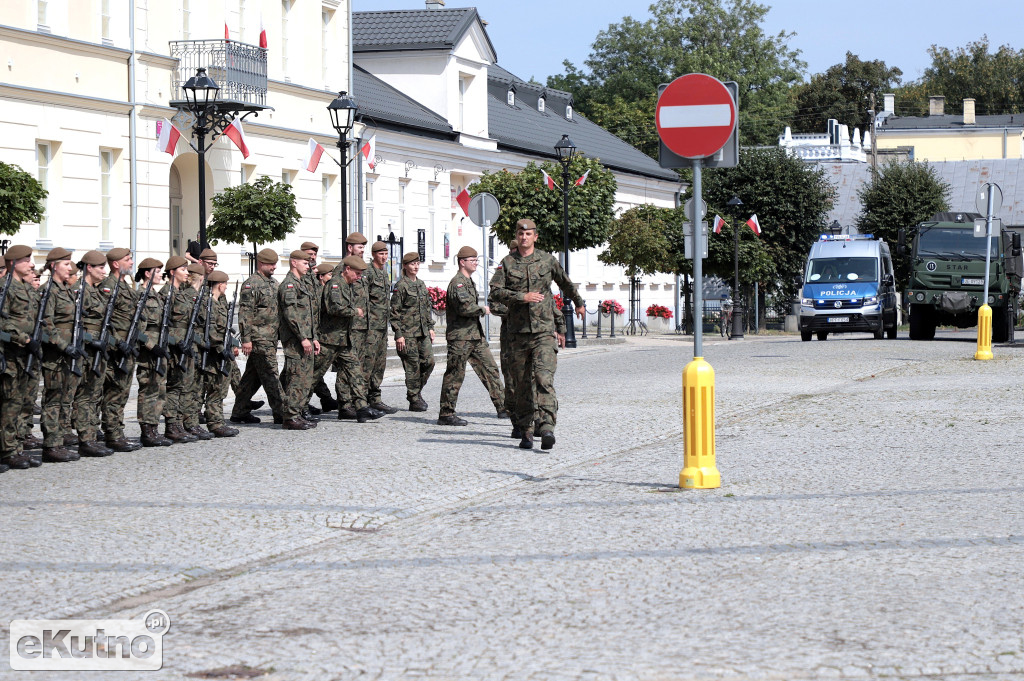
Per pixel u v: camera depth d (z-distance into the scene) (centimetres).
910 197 9962
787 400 2519
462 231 6662
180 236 4612
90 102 4044
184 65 4412
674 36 12175
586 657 862
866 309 5462
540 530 1294
